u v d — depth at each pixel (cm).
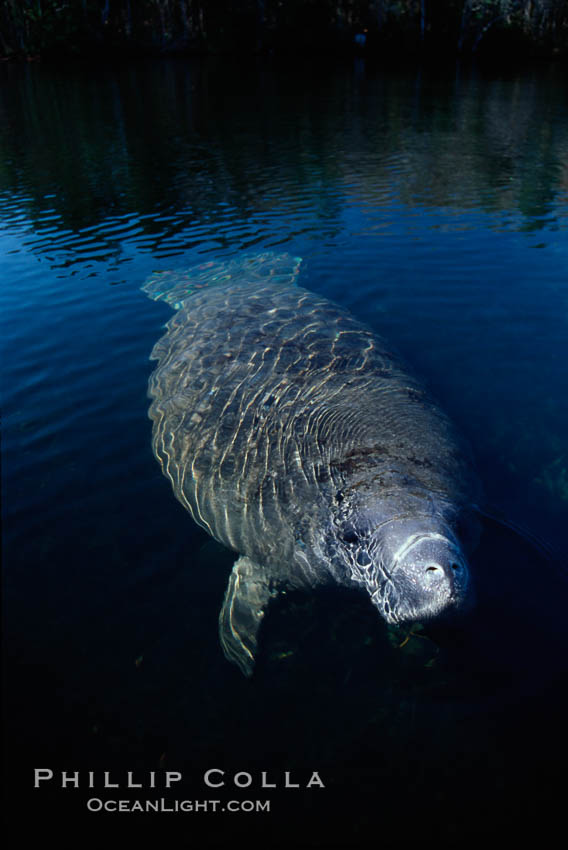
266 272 841
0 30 4075
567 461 484
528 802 274
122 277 863
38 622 371
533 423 533
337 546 387
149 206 1207
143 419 555
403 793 280
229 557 423
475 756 294
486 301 752
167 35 4234
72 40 4041
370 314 727
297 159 1570
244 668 344
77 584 397
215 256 927
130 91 2920
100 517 451
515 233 974
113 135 1947
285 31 4241
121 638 361
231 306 687
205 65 3894
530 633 350
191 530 441
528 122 2022
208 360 576
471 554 386
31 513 454
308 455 439
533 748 296
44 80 3322
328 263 877
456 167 1429
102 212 1178
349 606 388
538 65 3775
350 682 334
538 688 322
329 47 4319
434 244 938
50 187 1369
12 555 419
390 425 442
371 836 264
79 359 657
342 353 557
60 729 310
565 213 1071
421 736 304
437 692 325
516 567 389
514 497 448
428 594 321
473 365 621
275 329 609
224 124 2108
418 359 634
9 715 316
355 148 1688
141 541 431
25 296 817
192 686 333
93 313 759
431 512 365
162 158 1619
